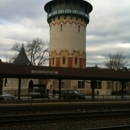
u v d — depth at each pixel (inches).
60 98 1216.2
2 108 756.0
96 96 1537.9
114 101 1139.3
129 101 1162.0
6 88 2025.1
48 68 1210.6
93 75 1291.8
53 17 2026.3
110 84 2204.7
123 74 1395.2
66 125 491.5
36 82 2047.2
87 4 2033.7
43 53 2319.1
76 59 1962.4
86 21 2101.4
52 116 592.1
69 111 754.8
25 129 447.8
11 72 1103.6
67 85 1897.1
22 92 1866.4
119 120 572.1
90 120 553.3
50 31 2086.6
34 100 1029.8
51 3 2027.6
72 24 1978.3
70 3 1966.0
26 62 2290.8
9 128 449.7
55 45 1996.8
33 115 570.9
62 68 1255.5
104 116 603.8
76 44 1971.0
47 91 1763.0
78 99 1187.3
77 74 1253.1
